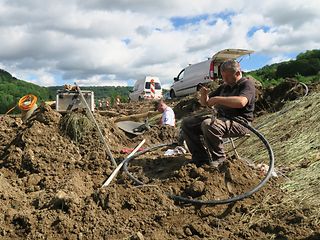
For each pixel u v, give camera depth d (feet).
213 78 64.18
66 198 16.93
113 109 66.28
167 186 18.07
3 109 100.94
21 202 18.63
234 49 61.82
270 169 17.46
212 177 17.76
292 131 25.41
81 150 25.03
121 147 27.30
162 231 15.65
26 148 24.45
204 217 16.24
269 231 14.97
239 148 26.00
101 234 15.65
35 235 15.80
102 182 20.97
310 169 18.85
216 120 18.69
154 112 48.62
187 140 19.97
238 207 16.49
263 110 37.47
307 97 32.58
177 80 73.41
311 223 14.75
